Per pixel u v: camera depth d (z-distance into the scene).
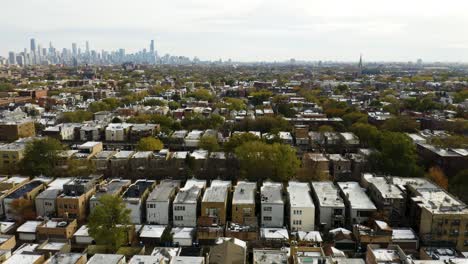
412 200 134.00
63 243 118.81
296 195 143.75
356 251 120.25
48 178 166.75
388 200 137.12
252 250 115.12
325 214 135.88
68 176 173.88
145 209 143.62
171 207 140.12
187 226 136.00
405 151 172.38
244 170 174.12
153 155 191.88
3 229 129.75
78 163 178.50
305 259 99.75
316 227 136.88
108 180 168.25
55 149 183.50
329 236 127.44
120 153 196.12
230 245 108.81
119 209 119.69
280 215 137.12
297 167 174.12
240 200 138.75
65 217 135.38
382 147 183.38
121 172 183.75
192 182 161.75
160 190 146.88
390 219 136.38
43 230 125.31
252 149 173.25
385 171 174.12
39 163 177.62
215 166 184.00
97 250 118.00
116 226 119.56
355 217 134.75
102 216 116.88
